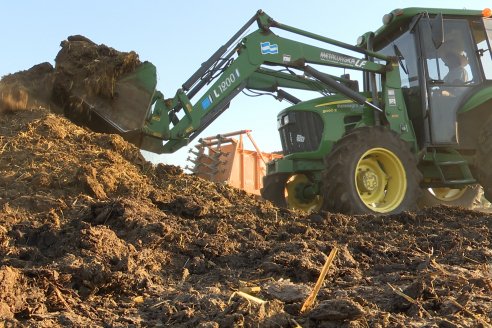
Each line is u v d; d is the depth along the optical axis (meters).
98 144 6.11
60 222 4.50
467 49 7.86
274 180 8.15
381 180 7.11
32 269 3.09
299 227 5.03
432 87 7.56
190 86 7.15
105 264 3.45
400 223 5.96
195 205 5.11
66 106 6.63
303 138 7.80
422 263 4.01
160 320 2.73
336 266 3.97
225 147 12.42
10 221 4.44
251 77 8.25
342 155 6.79
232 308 2.62
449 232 5.35
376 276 3.82
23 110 6.43
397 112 7.65
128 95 6.64
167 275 3.70
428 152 7.59
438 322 2.66
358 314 2.53
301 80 8.57
